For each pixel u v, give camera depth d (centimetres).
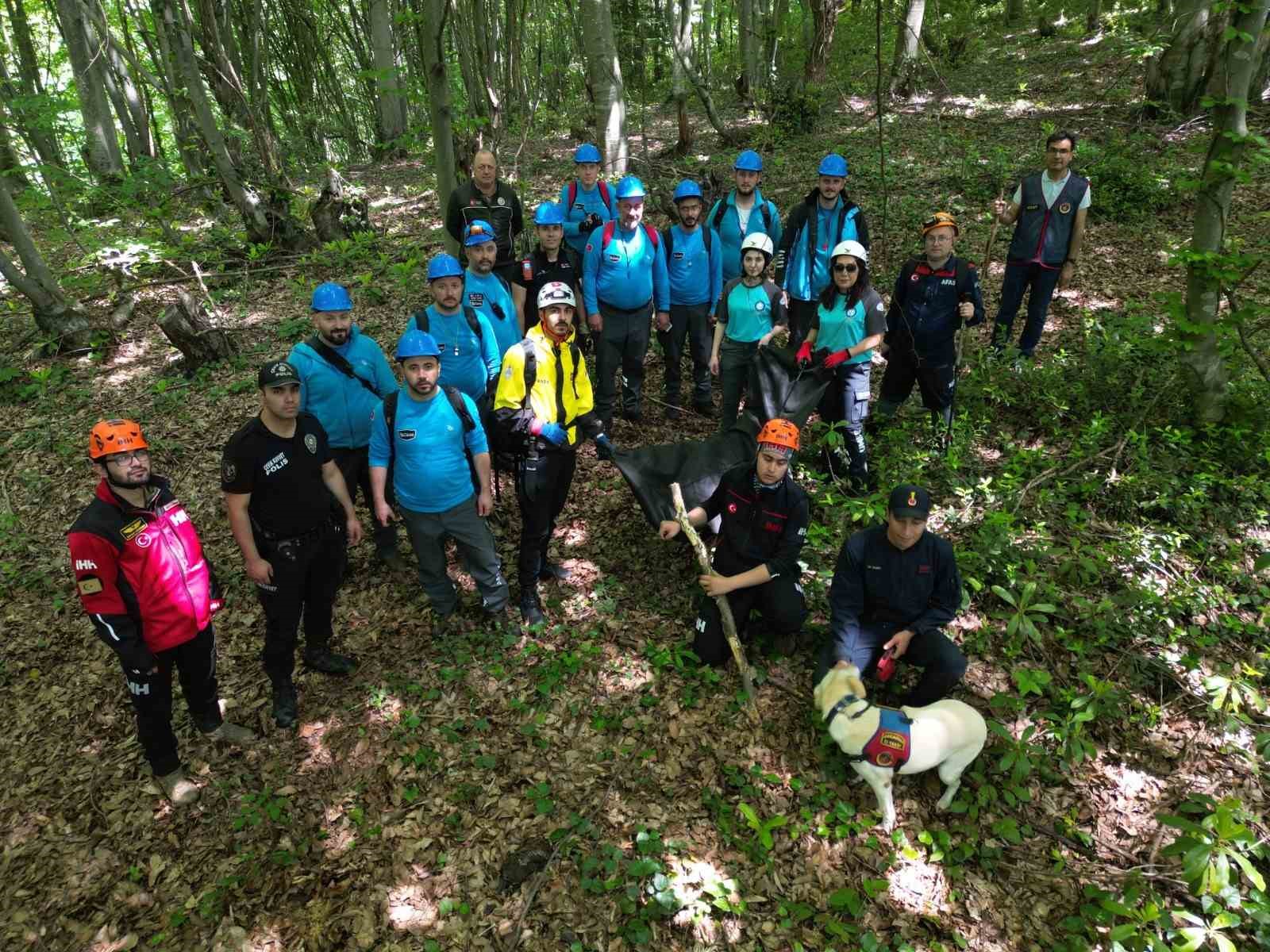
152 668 331
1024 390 602
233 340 791
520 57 1434
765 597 395
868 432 585
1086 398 573
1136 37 1148
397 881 323
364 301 884
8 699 432
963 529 468
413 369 371
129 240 1083
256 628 470
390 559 502
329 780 370
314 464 362
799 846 325
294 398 339
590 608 459
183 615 342
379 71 764
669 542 504
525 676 415
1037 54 1725
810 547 455
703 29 2031
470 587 486
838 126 1375
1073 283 770
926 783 348
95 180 1302
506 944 297
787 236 574
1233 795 331
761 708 386
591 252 567
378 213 1254
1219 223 476
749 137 1409
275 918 313
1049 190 592
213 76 1187
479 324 482
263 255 1020
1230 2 420
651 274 587
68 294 973
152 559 327
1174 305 498
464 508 406
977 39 1848
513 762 369
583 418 426
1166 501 466
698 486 473
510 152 1406
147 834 353
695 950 292
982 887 307
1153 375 570
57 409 727
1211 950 281
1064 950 282
